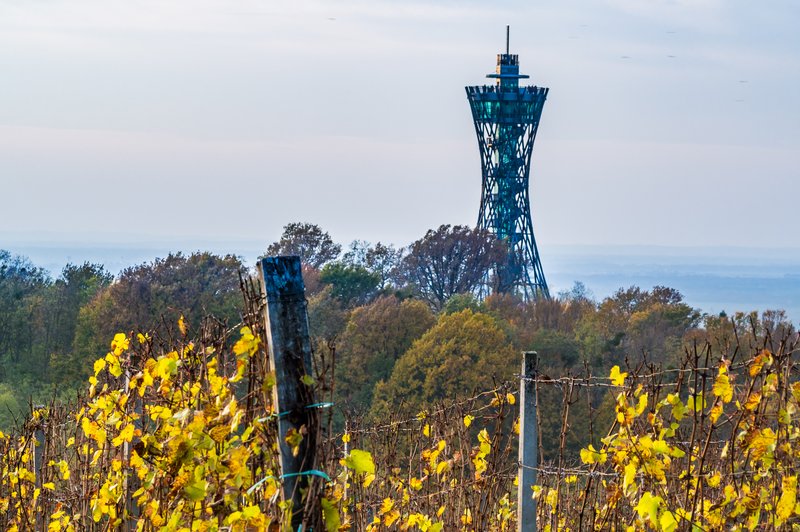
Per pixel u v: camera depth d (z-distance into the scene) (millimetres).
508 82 162375
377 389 71625
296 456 7973
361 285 113625
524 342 83188
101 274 100812
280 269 8070
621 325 91812
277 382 7973
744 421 10602
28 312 88312
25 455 15055
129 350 11398
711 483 11477
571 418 53844
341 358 79750
